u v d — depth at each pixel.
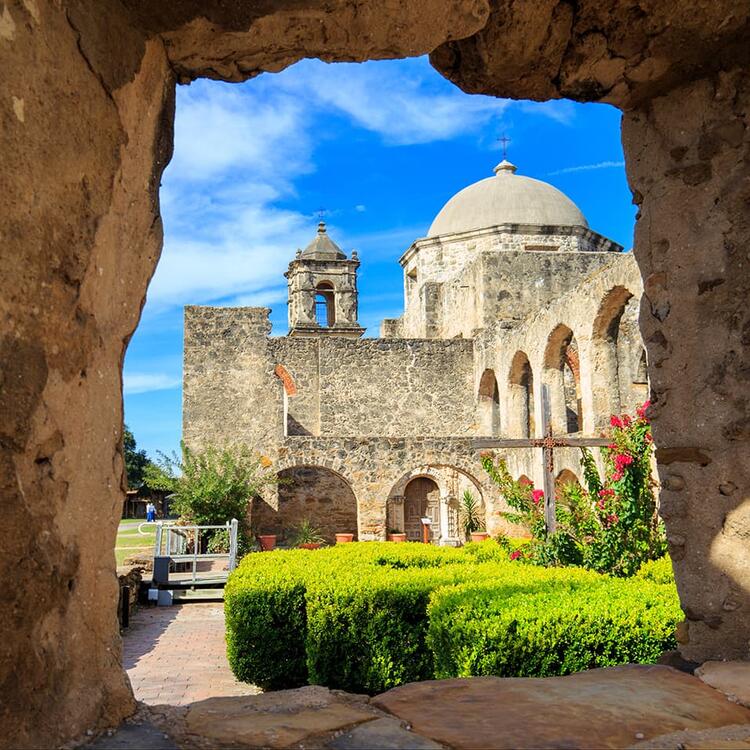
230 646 8.96
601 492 9.18
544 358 19.77
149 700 7.72
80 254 2.45
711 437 3.85
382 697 3.09
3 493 2.12
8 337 2.14
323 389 26.17
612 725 2.74
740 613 3.67
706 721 2.82
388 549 12.86
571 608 5.53
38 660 2.26
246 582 8.90
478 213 30.88
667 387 4.08
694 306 3.98
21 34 2.16
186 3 2.76
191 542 19.86
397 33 3.06
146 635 11.65
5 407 2.12
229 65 3.13
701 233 3.98
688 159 4.07
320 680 7.70
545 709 2.91
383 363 26.52
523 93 4.12
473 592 6.54
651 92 4.17
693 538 3.89
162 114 3.05
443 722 2.76
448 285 29.22
